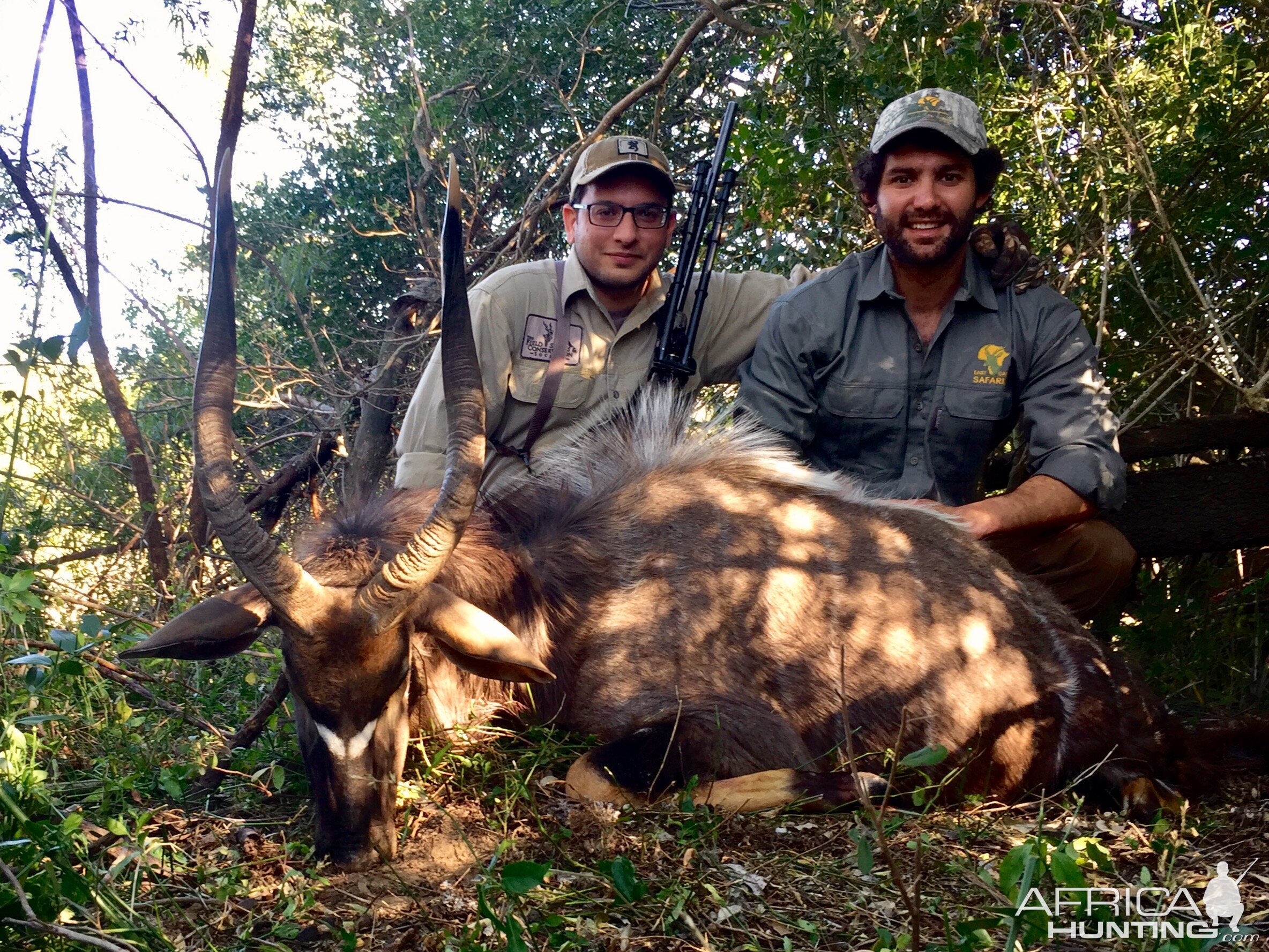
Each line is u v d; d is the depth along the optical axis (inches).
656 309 84.7
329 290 144.1
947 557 69.8
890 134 74.3
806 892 50.0
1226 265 91.1
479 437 53.6
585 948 44.3
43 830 45.4
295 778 61.2
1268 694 86.7
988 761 66.7
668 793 59.3
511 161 146.3
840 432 79.3
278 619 53.3
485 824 56.1
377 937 45.8
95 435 99.9
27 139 89.4
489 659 56.4
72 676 60.9
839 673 65.6
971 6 88.8
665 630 64.6
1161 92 87.7
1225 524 88.7
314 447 118.8
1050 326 76.7
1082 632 71.9
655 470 69.8
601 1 140.9
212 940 45.0
